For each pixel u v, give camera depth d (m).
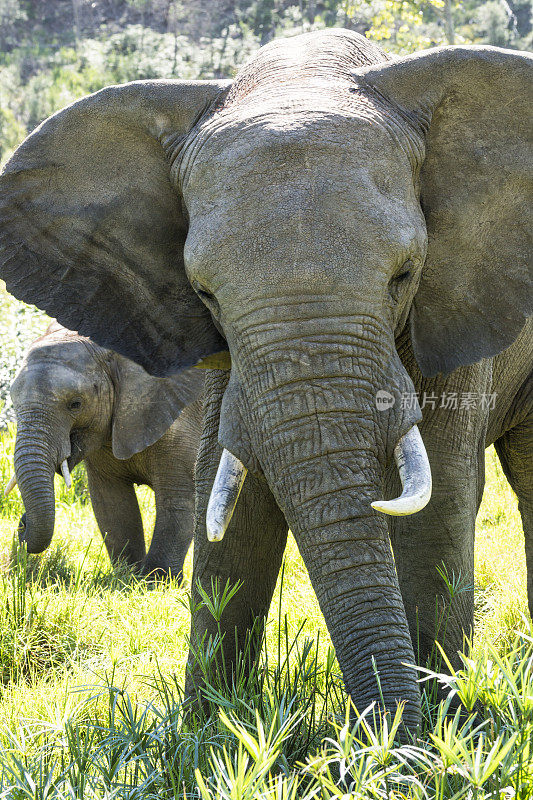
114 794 4.91
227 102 5.87
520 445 8.86
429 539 6.59
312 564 5.02
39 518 12.28
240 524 6.79
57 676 8.48
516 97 5.82
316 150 5.17
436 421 6.52
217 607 6.00
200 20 126.25
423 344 6.13
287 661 6.17
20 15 139.25
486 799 4.20
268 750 4.25
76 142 6.25
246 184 5.17
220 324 5.58
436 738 4.21
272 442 5.07
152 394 13.95
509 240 6.07
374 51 6.42
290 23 111.38
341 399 4.98
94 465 14.38
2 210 6.49
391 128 5.48
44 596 9.80
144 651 8.73
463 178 5.91
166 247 6.33
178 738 5.58
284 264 5.00
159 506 14.35
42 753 5.75
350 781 4.75
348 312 5.00
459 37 49.03
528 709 4.57
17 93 99.56
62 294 6.54
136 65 108.94
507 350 7.75
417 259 5.39
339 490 4.98
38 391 13.23
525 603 9.56
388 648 4.90
